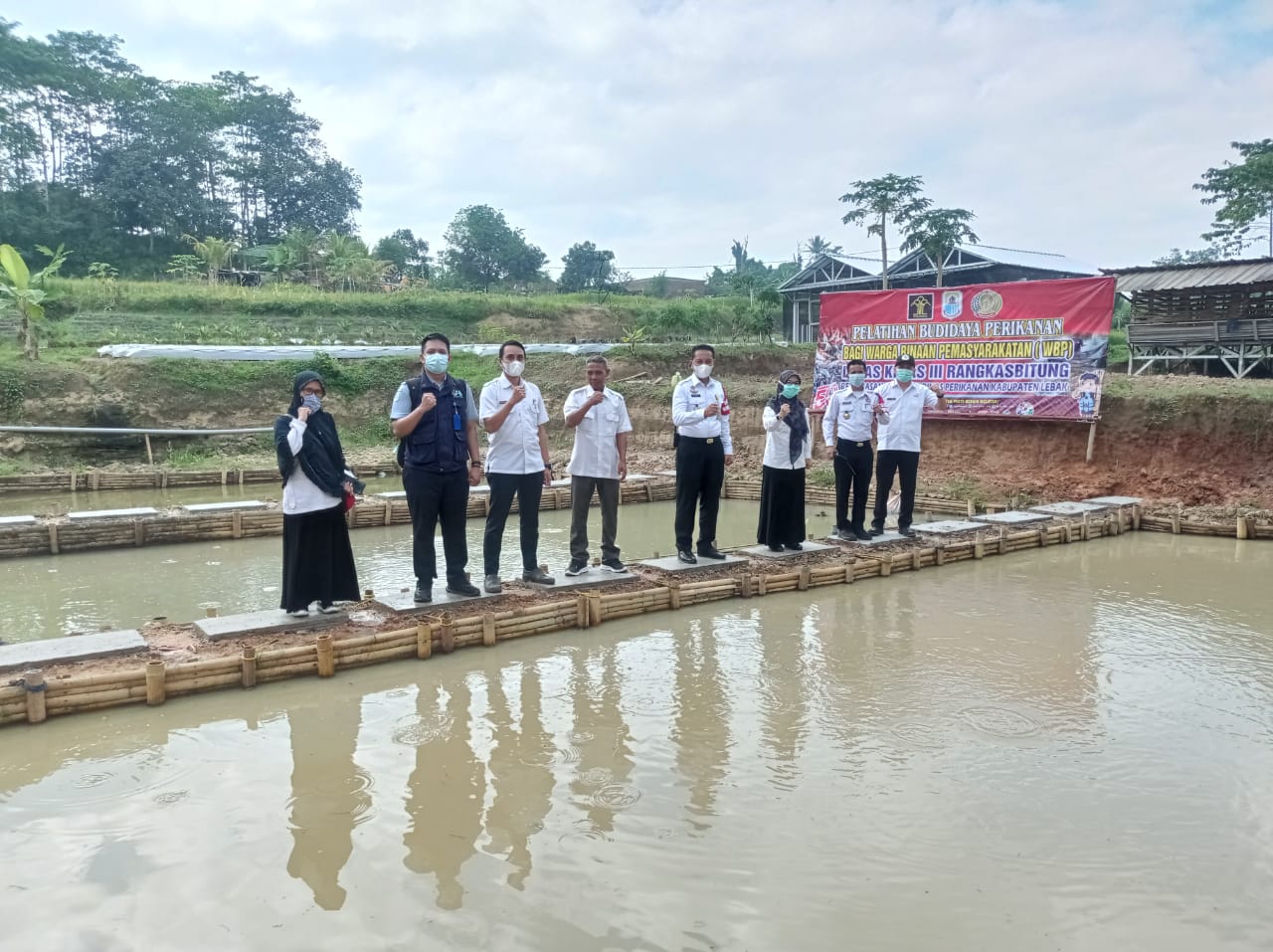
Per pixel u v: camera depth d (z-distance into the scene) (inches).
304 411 194.7
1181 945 94.7
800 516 289.7
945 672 184.4
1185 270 672.4
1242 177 952.3
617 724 156.3
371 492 478.3
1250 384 457.4
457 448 218.2
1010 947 94.0
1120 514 360.2
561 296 1333.7
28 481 474.9
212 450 616.1
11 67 1631.4
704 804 126.3
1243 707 164.9
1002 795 129.6
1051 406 428.8
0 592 258.1
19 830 118.8
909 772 137.1
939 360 456.8
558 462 590.9
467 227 2059.5
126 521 329.4
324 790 130.8
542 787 131.6
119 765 139.9
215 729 154.6
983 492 434.9
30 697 155.0
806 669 186.5
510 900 102.2
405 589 235.0
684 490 267.3
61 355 693.3
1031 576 279.4
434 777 135.1
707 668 187.5
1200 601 245.9
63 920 98.3
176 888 104.7
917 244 973.8
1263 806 126.4
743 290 1424.7
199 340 836.0
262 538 351.9
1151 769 138.4
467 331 1075.9
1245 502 386.9
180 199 1784.0
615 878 106.7
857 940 95.0
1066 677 181.3
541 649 202.2
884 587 265.0
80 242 1608.0
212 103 2012.8
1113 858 112.1
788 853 112.9
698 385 267.0
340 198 2260.1
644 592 231.6
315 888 104.9
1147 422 427.5
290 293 1090.7
